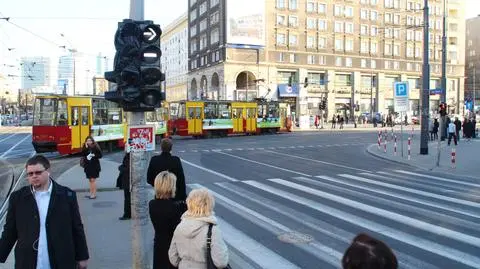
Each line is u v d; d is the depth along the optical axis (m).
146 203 6.48
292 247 8.72
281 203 12.98
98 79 82.62
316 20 87.94
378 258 2.39
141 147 6.52
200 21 92.94
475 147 32.69
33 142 26.02
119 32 6.52
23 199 4.48
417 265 7.67
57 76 75.12
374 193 14.72
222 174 19.42
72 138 26.52
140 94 6.36
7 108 128.62
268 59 83.50
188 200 4.87
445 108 23.39
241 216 11.34
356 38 92.50
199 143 37.88
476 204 12.95
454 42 105.81
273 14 83.88
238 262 7.77
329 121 89.12
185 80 111.69
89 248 8.54
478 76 128.25
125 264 7.59
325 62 89.00
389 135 47.84
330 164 23.33
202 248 4.66
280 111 53.94
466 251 8.46
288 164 23.19
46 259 4.40
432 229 10.02
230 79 80.25
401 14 97.69
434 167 22.09
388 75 97.19
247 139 42.81
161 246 5.68
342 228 10.11
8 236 4.54
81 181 16.83
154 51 6.48
